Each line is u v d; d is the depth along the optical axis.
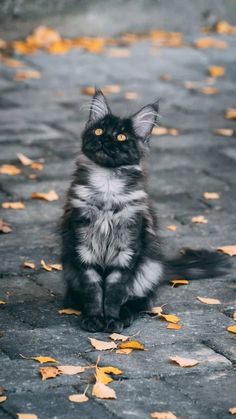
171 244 8.84
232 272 8.26
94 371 6.35
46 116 12.40
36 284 7.92
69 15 16.28
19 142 11.44
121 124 7.45
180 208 9.75
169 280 7.98
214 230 9.23
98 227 7.23
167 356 6.65
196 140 11.86
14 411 5.79
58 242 8.25
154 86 13.95
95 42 15.95
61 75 14.26
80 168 7.44
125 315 7.25
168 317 7.25
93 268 7.34
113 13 16.61
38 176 10.45
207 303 7.60
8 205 9.56
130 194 7.25
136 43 16.33
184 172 10.77
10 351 6.63
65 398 5.98
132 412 5.84
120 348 6.74
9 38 15.91
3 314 7.29
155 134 11.99
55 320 7.22
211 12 17.53
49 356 6.57
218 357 6.66
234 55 15.91
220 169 10.93
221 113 12.98
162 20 17.08
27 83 13.77
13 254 8.51
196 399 6.05
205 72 14.87
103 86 13.76
